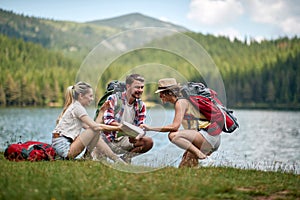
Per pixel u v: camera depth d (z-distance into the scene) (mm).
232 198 4863
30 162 6500
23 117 37906
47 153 6898
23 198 4434
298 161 12938
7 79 63094
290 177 6105
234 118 7016
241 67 69500
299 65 71188
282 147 18234
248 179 5762
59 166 6098
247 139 21688
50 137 18312
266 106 68375
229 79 67875
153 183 5219
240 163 10328
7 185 4910
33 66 82250
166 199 4602
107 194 4715
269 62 71438
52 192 4676
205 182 5328
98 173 5656
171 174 5789
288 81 69500
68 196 4574
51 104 65125
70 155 6973
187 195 4785
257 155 15156
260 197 5000
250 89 68250
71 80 67312
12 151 6895
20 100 63375
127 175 5664
